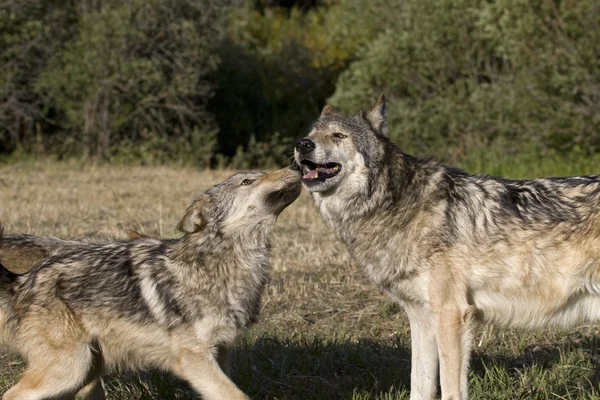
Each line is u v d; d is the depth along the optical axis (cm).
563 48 4609
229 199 1312
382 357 1559
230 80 7069
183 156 6238
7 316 1270
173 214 3338
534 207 1350
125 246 1326
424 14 5753
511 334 1738
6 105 5806
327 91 7862
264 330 1734
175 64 6253
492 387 1412
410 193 1352
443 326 1316
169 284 1259
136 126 6316
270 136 7038
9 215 3173
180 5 6269
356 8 7500
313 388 1426
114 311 1250
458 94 5741
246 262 1309
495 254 1331
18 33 5841
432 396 1359
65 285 1251
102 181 4766
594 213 1313
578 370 1497
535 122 4869
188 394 1397
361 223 1384
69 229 2856
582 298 1348
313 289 2064
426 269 1330
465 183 1377
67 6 6250
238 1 6844
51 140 6162
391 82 5944
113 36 5897
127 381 1483
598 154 4641
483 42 5588
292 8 9431
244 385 1399
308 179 1403
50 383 1226
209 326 1255
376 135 1397
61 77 5875
